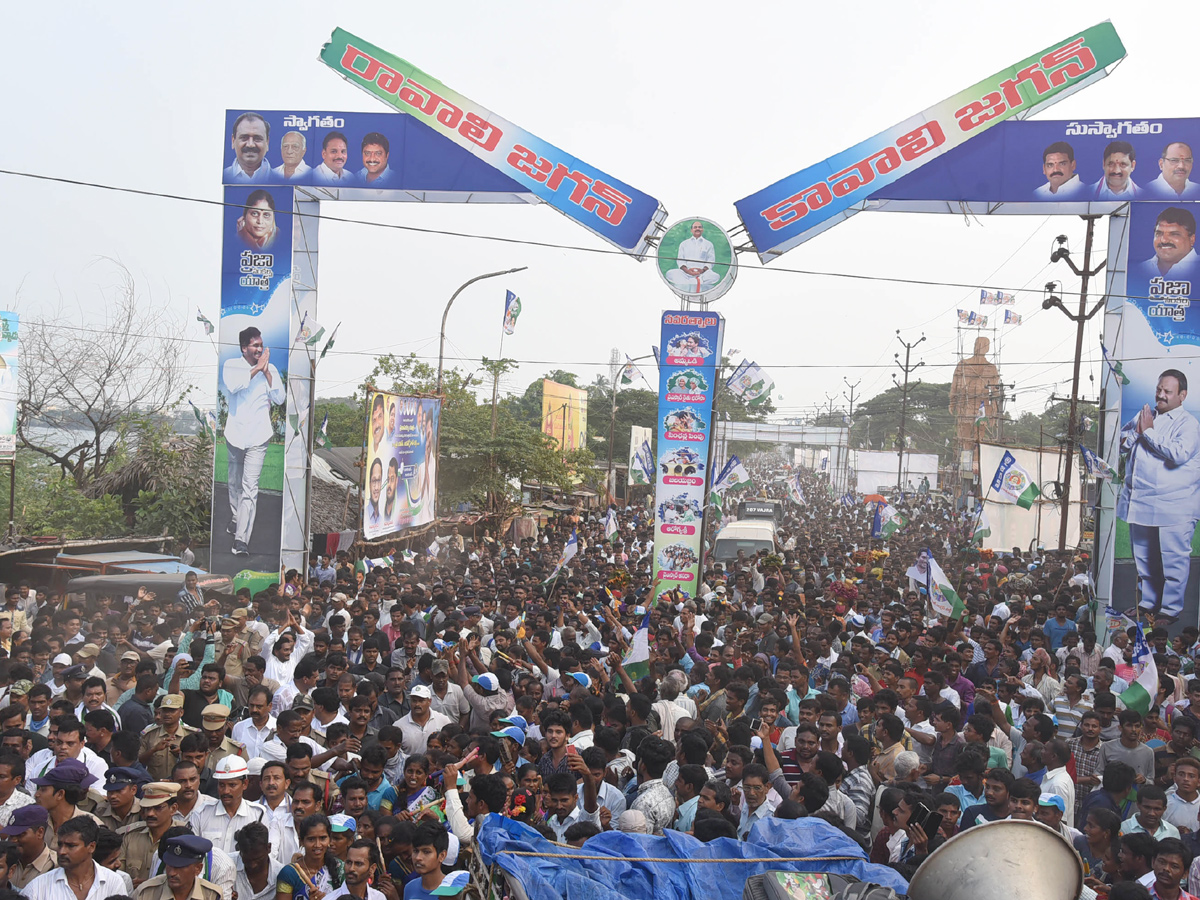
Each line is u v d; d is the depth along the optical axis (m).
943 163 18.61
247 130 19.56
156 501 24.86
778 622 13.65
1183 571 19.09
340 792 6.77
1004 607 17.48
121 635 11.55
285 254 19.62
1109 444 19.67
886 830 6.63
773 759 7.54
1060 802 6.69
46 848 5.93
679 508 19.06
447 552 25.16
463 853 5.96
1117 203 18.77
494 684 9.57
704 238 18.80
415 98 19.12
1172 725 8.60
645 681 10.34
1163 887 5.85
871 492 62.88
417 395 25.02
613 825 6.63
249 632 12.02
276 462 19.78
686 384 19.05
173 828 5.77
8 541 19.94
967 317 56.06
